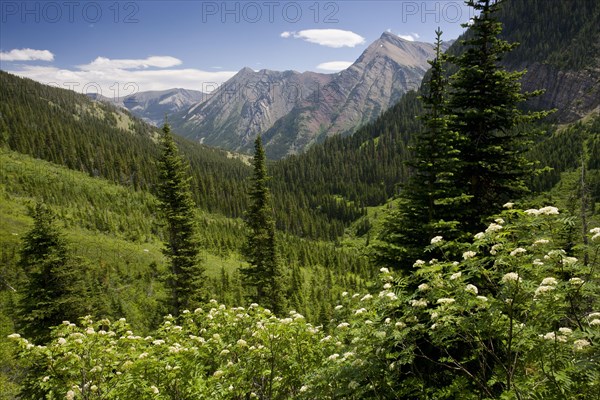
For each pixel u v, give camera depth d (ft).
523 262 13.43
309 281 229.25
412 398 20.12
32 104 613.52
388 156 601.62
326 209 496.64
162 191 73.87
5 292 97.45
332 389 18.74
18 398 31.63
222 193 460.96
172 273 74.23
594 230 12.66
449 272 15.34
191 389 20.31
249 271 79.51
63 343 19.84
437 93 35.24
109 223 212.43
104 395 20.07
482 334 14.78
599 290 12.96
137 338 23.15
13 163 307.99
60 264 62.13
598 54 502.79
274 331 21.39
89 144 440.86
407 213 35.09
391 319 16.88
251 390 23.61
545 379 13.51
